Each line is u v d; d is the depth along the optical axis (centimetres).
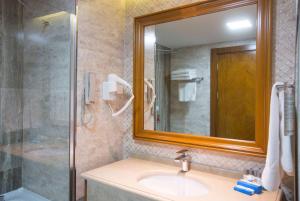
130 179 122
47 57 138
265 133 115
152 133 154
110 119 159
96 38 149
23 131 146
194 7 138
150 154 157
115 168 140
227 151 125
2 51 140
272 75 115
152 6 157
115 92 156
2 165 139
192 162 139
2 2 140
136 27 161
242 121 124
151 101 156
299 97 73
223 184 116
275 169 92
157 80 154
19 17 148
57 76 134
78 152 138
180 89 145
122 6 170
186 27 142
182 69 145
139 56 160
